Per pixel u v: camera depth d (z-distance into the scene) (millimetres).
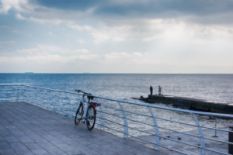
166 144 8094
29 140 7184
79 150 6316
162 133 9922
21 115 11227
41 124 9359
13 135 7738
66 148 6477
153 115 6520
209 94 62156
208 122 19828
